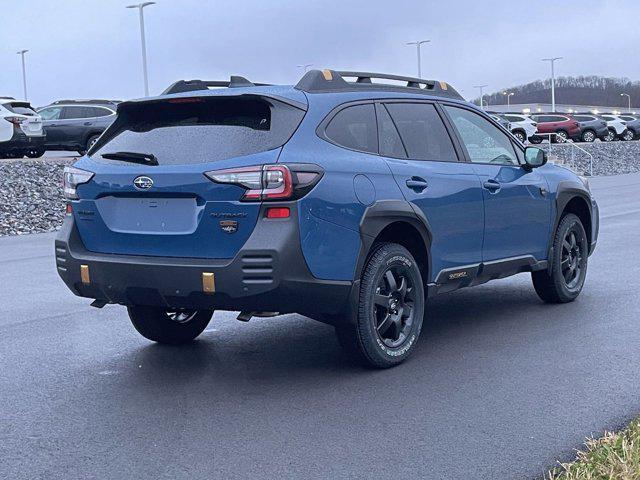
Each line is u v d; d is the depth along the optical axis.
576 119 51.31
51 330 7.19
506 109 128.75
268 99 5.31
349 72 5.99
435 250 6.11
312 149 5.30
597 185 27.52
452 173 6.33
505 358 5.98
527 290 8.67
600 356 5.97
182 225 5.25
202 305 5.21
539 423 4.62
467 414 4.80
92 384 5.53
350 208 5.36
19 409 5.03
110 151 5.71
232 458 4.21
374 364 5.69
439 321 7.25
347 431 4.56
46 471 4.09
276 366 5.89
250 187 5.04
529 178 7.22
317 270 5.18
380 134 5.92
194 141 5.39
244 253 5.01
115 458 4.23
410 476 3.94
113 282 5.44
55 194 19.22
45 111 27.41
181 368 5.89
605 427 4.54
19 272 10.71
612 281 8.91
